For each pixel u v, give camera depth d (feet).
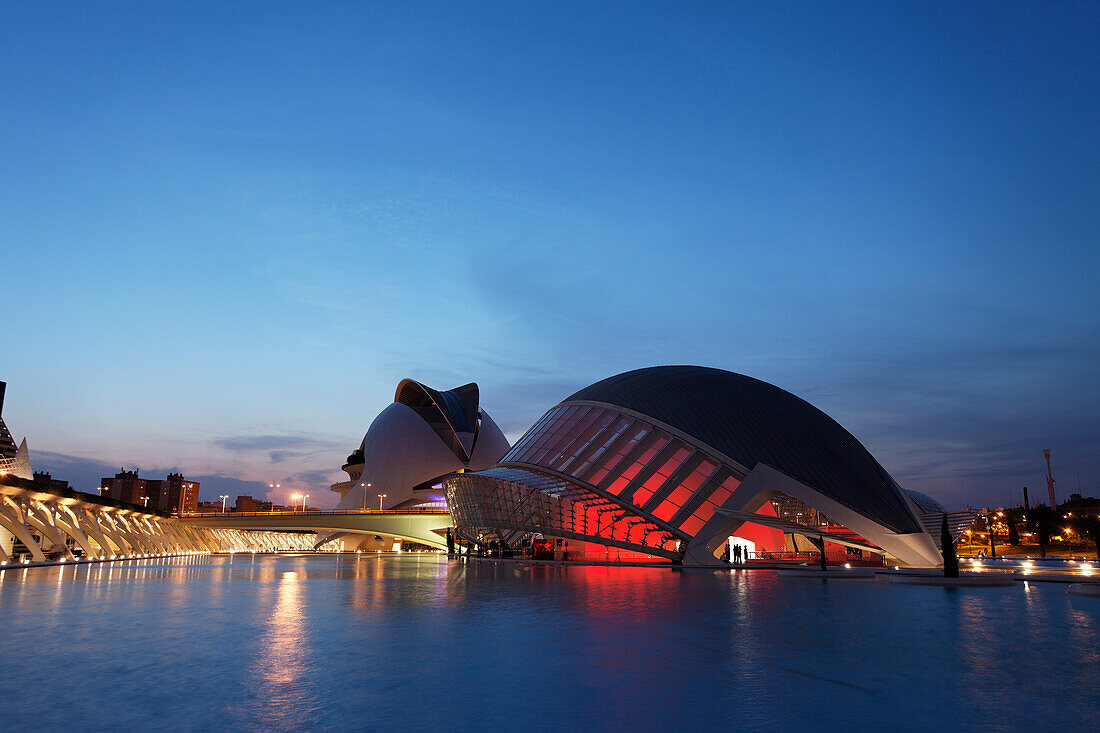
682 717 29.01
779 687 34.27
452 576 125.49
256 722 28.63
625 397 182.60
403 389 385.70
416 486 355.97
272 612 66.90
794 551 185.98
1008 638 49.70
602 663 40.34
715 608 68.69
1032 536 374.43
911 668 38.86
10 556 157.58
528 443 196.85
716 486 157.38
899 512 152.56
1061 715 29.14
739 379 185.37
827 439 164.55
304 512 329.52
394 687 34.55
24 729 27.63
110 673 38.14
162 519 269.44
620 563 163.63
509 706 30.89
